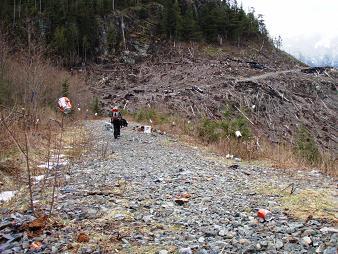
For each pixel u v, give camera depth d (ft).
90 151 50.26
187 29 409.28
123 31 381.81
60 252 15.90
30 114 62.90
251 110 203.00
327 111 233.96
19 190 27.45
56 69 183.01
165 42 391.86
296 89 263.08
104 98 228.22
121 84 277.23
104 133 79.71
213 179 31.40
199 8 467.93
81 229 18.71
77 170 35.60
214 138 64.39
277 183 30.22
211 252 15.89
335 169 39.78
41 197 24.61
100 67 335.67
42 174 33.53
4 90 90.17
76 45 341.00
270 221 19.93
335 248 15.67
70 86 163.12
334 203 23.68
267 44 474.49
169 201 24.03
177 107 192.54
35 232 18.03
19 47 120.06
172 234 18.15
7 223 19.07
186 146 58.59
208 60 355.56
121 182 29.55
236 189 27.84
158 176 32.30
